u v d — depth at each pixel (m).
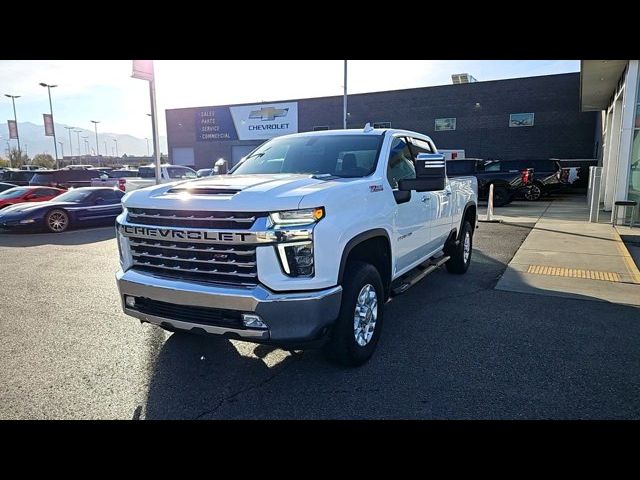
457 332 4.59
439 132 31.78
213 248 3.21
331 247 3.23
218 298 3.13
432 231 5.41
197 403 3.28
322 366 3.83
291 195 3.18
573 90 27.80
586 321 4.89
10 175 20.34
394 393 3.38
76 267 7.86
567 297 5.76
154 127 12.64
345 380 3.59
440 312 5.20
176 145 42.12
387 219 4.05
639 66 11.45
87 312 5.36
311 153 4.71
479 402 3.24
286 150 4.93
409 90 32.28
